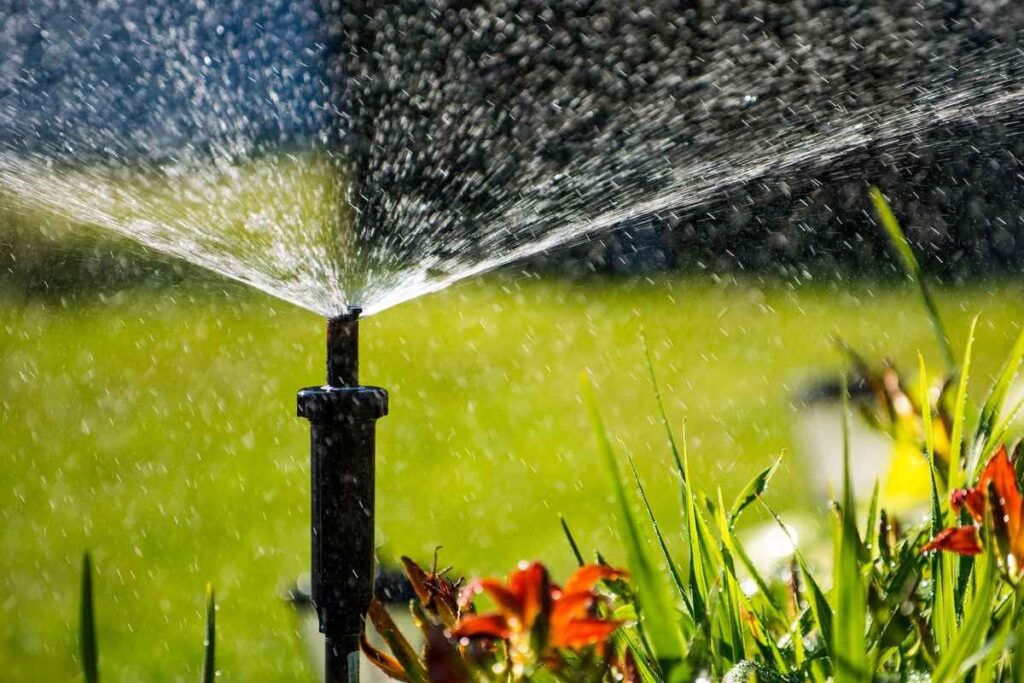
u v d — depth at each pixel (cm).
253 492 1413
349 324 348
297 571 1152
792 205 2703
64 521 1347
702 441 1537
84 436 1684
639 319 2338
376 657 346
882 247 2619
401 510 1337
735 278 2636
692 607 358
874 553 392
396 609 639
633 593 357
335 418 337
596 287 2622
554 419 1694
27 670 974
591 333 2236
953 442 384
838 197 2655
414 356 2095
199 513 1349
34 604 1120
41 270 2591
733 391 1791
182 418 1753
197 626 1038
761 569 488
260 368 2016
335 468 340
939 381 476
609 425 1655
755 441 1513
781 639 391
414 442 1609
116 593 1130
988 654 313
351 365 348
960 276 2509
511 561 1164
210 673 302
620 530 302
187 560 1204
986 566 302
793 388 1406
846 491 288
